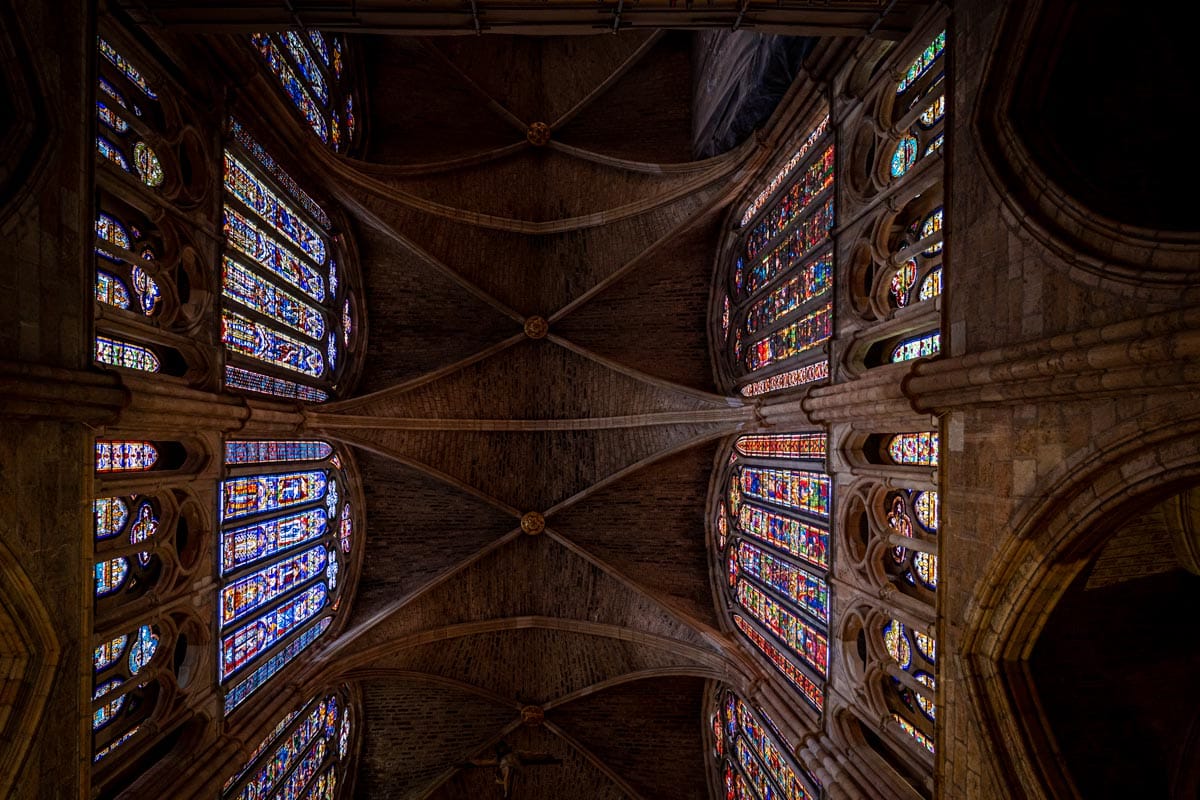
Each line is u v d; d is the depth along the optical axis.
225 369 9.36
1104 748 6.46
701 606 15.83
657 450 15.65
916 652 8.58
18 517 5.72
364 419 13.95
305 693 11.55
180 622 8.95
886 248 9.06
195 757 8.87
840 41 9.65
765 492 14.02
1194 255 4.53
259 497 11.39
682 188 14.98
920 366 7.20
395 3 7.41
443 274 15.51
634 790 15.62
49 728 6.23
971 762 6.66
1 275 5.44
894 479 8.73
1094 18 5.98
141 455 8.23
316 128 13.47
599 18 7.89
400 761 15.64
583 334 16.47
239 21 7.61
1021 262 5.94
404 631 14.55
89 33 6.59
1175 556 6.69
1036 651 6.69
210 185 9.05
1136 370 4.69
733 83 13.14
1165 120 6.10
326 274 13.99
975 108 6.64
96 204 6.85
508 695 15.81
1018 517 5.94
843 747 9.74
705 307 16.25
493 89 16.95
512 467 16.34
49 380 5.81
